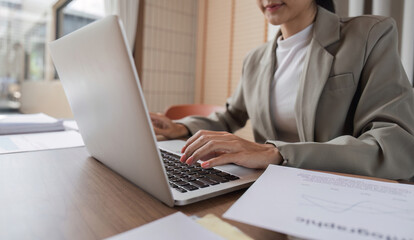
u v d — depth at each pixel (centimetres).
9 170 54
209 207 39
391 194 37
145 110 34
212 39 329
